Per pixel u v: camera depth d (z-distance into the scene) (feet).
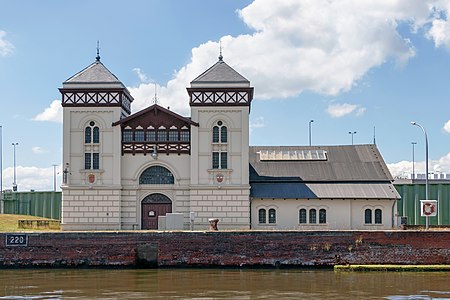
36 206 283.79
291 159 214.90
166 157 191.62
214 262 156.56
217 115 190.90
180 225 182.80
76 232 158.10
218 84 191.01
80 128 191.21
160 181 192.13
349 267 152.66
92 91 191.83
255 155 219.00
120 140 191.01
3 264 157.58
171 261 156.97
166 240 157.38
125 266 156.97
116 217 188.24
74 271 152.87
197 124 190.19
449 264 154.71
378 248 155.84
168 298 115.14
